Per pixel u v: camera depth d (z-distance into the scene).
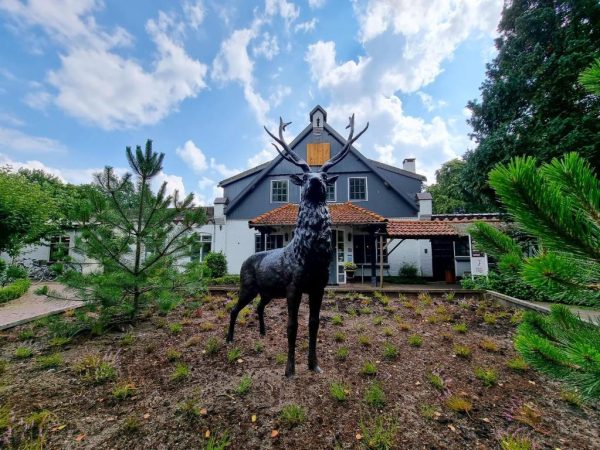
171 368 3.12
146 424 2.20
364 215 9.84
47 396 2.57
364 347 3.74
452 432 2.12
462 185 9.12
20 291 7.79
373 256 9.49
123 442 2.02
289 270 2.93
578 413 2.37
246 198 13.45
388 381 2.85
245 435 2.08
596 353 0.78
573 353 0.83
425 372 3.06
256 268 3.55
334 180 3.17
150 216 4.36
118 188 4.12
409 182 14.04
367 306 6.08
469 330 4.46
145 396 2.58
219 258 11.34
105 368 2.99
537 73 7.16
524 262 0.97
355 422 2.22
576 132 5.96
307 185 2.84
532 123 7.20
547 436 2.10
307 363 3.23
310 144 13.76
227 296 7.15
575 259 0.85
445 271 10.88
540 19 7.23
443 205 20.75
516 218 0.85
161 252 4.44
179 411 2.35
